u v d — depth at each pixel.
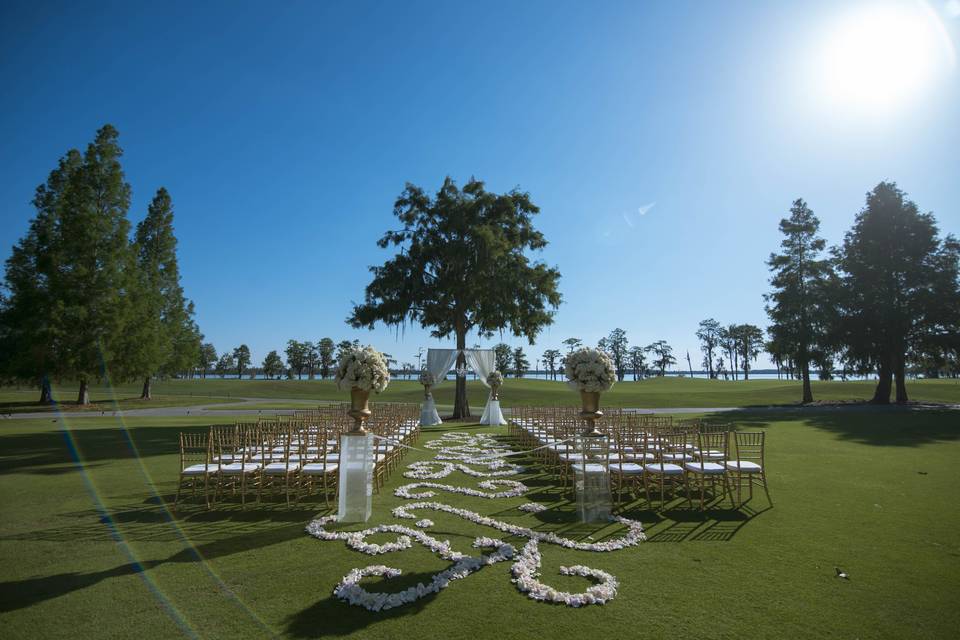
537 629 3.58
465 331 23.84
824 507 6.83
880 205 30.64
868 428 16.61
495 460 10.75
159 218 43.78
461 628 3.59
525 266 23.19
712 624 3.64
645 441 7.73
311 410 16.17
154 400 39.41
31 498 7.38
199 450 12.01
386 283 22.42
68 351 30.53
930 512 6.56
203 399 41.41
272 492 7.64
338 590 4.13
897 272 30.12
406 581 4.40
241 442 9.44
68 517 6.41
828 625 3.63
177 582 4.39
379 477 8.42
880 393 29.98
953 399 33.94
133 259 34.50
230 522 6.21
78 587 4.29
